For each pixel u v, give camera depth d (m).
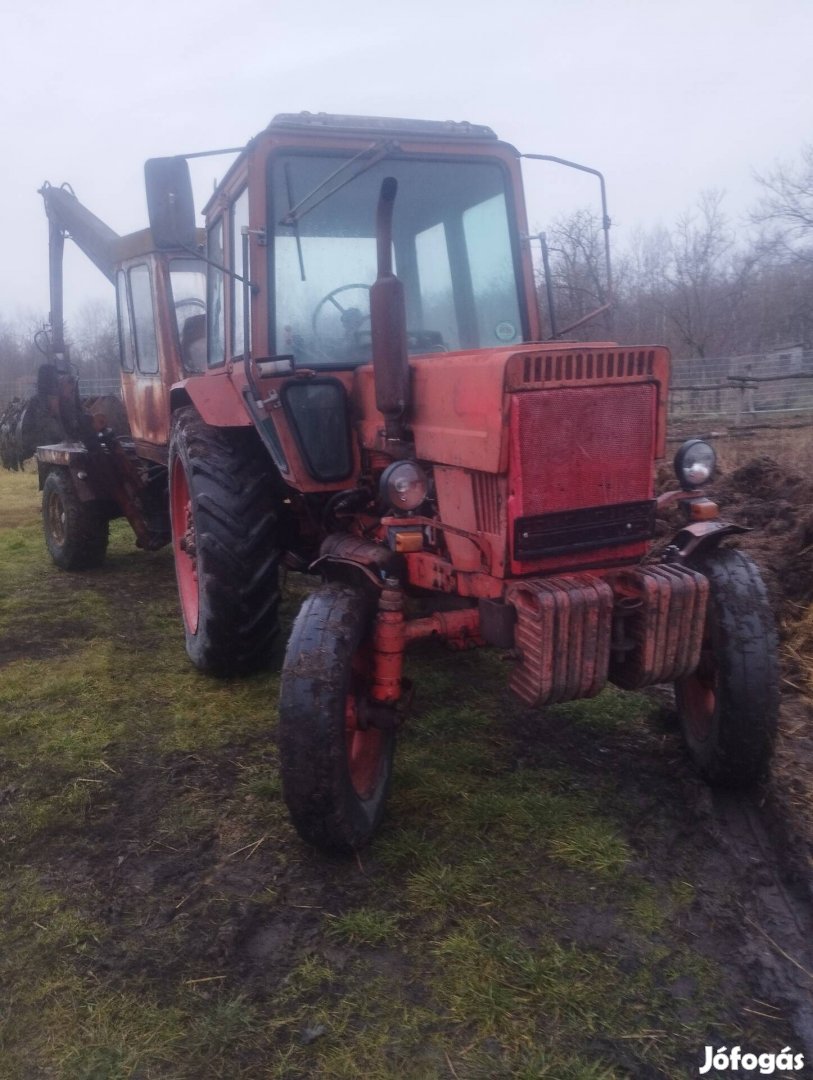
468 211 4.21
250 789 3.58
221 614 4.38
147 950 2.67
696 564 3.36
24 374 41.47
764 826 3.21
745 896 2.83
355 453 3.97
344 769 2.96
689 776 3.52
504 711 4.24
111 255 7.09
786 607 5.00
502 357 2.84
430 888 2.90
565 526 2.94
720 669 3.21
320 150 3.98
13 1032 2.38
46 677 4.88
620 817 3.29
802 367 20.42
